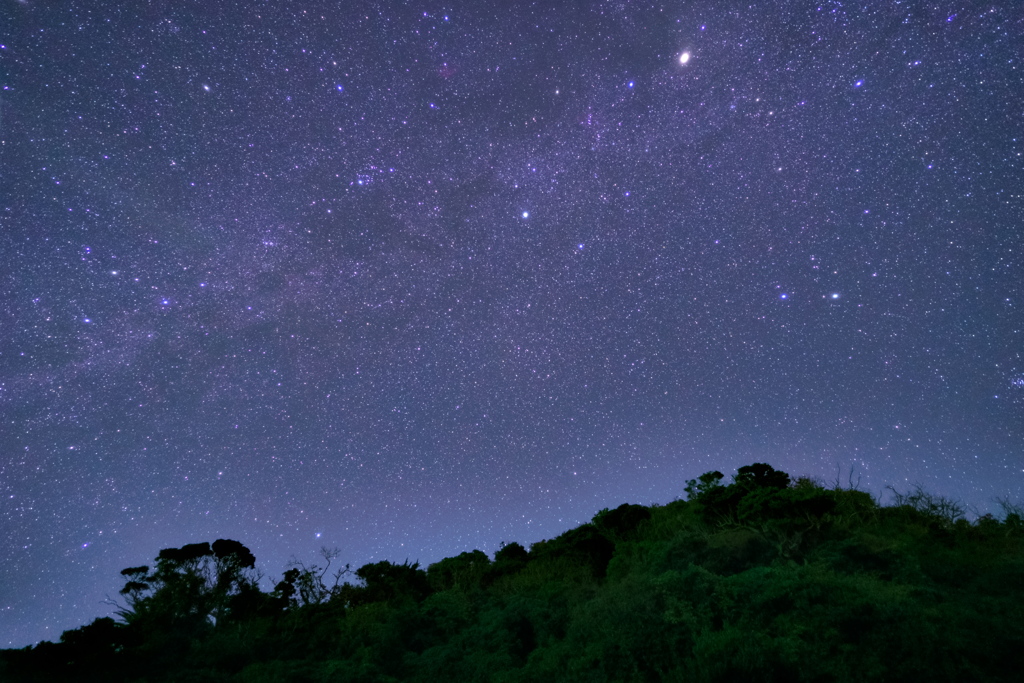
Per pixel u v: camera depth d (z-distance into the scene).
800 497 8.99
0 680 8.09
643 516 12.10
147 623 9.74
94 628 8.72
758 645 6.14
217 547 11.46
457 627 9.83
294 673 8.32
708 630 6.69
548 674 7.34
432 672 8.20
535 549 13.37
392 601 11.11
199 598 10.67
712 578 7.59
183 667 8.77
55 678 8.20
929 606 6.57
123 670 8.53
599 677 6.82
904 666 5.58
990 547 8.73
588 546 11.52
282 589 11.43
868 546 8.09
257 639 9.69
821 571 7.35
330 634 10.05
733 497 10.10
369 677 8.20
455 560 12.88
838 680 5.61
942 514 9.74
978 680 5.30
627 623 7.30
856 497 9.94
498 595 10.98
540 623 8.91
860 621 6.28
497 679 7.57
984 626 5.96
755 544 8.72
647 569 8.87
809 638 6.22
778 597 6.87
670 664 6.67
